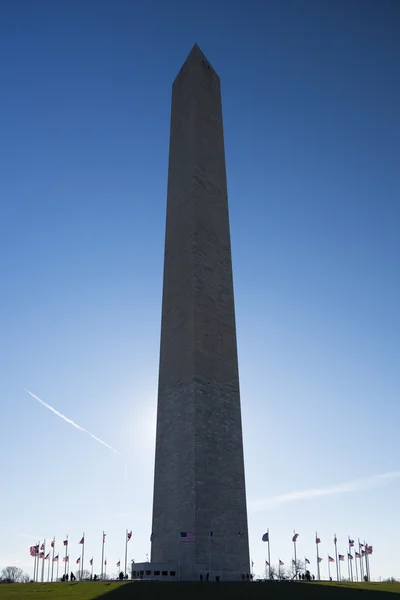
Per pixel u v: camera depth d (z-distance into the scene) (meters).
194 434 49.09
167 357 55.97
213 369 53.03
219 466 49.91
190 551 45.91
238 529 49.12
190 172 60.94
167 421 53.28
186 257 57.22
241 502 50.41
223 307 56.81
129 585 39.44
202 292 55.09
